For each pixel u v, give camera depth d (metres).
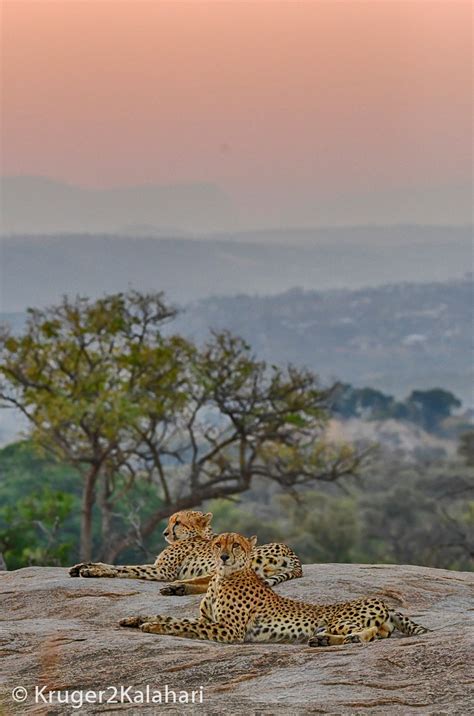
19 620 9.84
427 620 9.17
